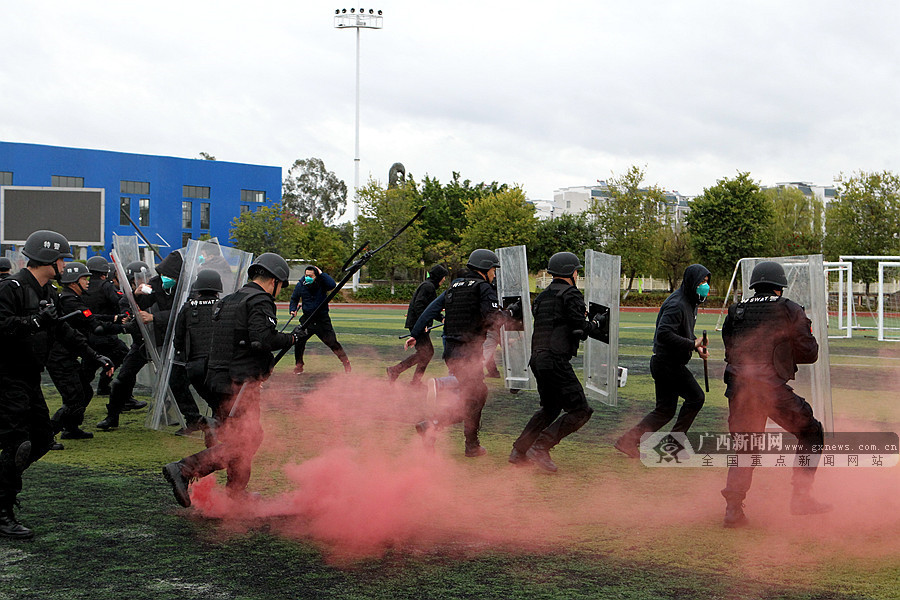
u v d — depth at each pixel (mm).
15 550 4727
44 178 63281
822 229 55625
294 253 60188
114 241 13266
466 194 62938
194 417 8195
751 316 5582
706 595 4117
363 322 28547
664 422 7414
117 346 9508
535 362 6934
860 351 19922
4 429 4965
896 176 48562
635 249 51844
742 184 51875
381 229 52375
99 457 7242
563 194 103000
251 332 5477
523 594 4105
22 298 5090
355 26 58625
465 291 7391
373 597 4047
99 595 4043
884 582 4316
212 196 70750
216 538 4988
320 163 95625
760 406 5465
